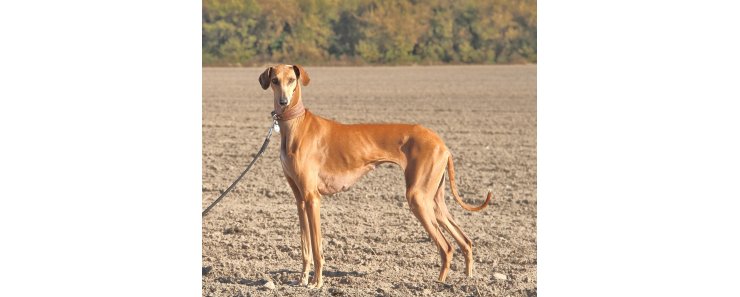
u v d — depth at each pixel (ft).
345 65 189.26
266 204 42.11
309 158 28.04
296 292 28.25
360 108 89.15
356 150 28.12
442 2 199.21
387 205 41.55
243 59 191.01
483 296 27.94
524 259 32.68
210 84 127.34
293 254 33.22
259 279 29.86
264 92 112.57
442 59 194.90
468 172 51.08
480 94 106.93
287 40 196.34
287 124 28.02
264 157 56.95
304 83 28.07
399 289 28.53
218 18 195.11
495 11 196.75
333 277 30.14
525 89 114.52
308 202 28.17
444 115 82.38
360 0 200.54
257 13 196.13
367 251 33.45
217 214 39.78
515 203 42.60
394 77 141.28
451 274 30.58
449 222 29.50
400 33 197.67
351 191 44.73
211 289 28.81
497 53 195.21
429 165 28.07
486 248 34.24
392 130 28.53
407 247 34.12
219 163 54.39
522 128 72.28
